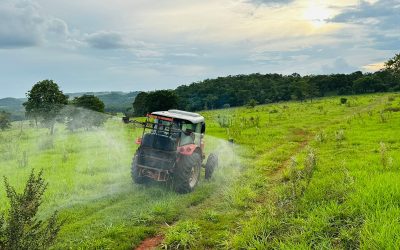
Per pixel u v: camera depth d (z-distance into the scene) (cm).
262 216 811
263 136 2552
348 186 909
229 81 17938
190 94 15488
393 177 967
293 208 817
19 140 2770
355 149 1744
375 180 938
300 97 12712
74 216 842
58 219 823
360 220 710
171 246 713
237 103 14650
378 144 1859
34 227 539
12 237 502
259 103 14250
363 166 1249
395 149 1717
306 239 675
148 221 826
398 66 10219
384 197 800
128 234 750
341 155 1588
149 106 7556
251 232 723
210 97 14225
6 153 2002
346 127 2880
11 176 1315
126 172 1364
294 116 4566
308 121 3797
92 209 898
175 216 873
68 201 962
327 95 15225
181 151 1060
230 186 1121
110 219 820
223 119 3925
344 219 738
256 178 1216
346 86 15325
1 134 3155
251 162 1569
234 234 751
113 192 1050
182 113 1262
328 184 998
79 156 1833
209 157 1255
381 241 588
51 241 544
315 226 713
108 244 697
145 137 1096
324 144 2016
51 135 3281
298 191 927
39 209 888
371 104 6234
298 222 748
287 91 14612
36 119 3641
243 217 860
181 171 1039
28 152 2072
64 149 2127
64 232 745
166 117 1108
